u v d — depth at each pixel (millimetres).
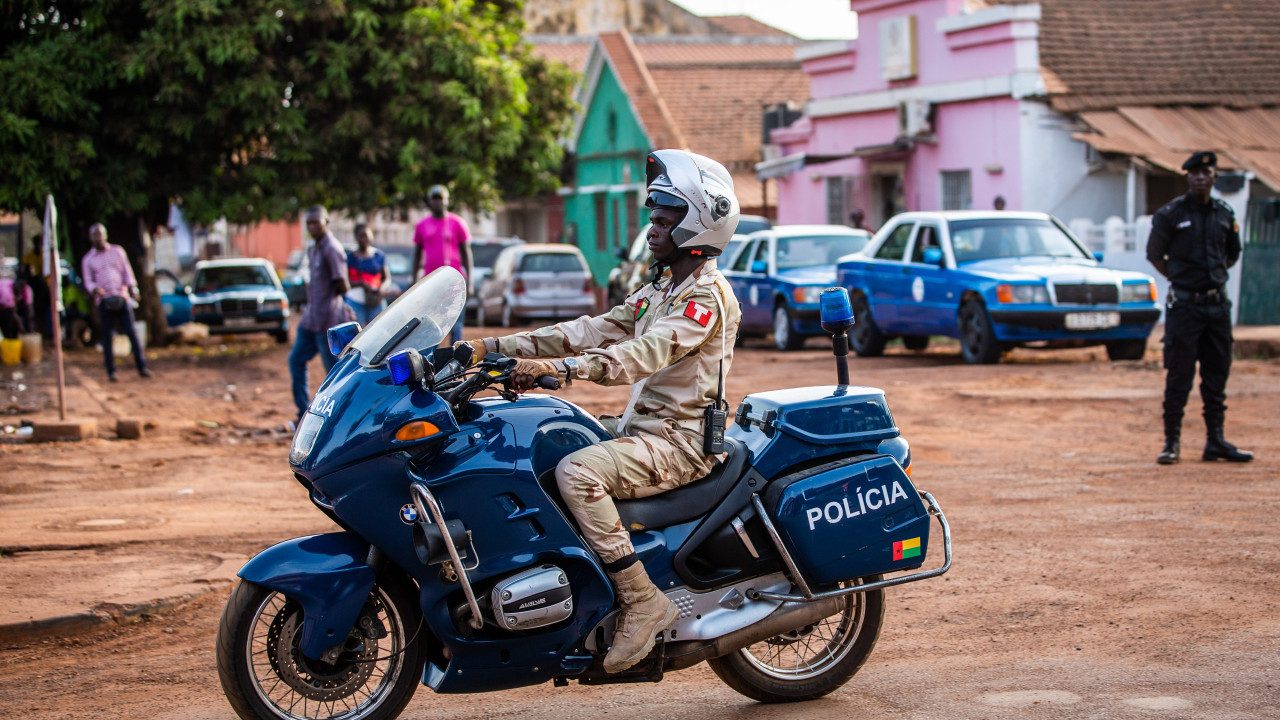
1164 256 8727
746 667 4594
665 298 4262
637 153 35969
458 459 3996
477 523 4000
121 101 20469
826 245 19531
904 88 24906
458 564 3846
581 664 4156
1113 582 6016
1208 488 7977
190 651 5484
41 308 21891
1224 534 6797
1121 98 21781
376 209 22719
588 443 4230
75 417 12008
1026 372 13758
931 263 15609
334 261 11008
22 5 20062
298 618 4105
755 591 4387
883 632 5449
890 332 16562
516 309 25812
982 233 15688
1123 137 20656
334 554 4051
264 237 57094
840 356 4742
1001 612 5645
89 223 21984
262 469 9820
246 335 26234
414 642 4188
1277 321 18359
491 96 22203
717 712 4594
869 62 26172
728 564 4336
